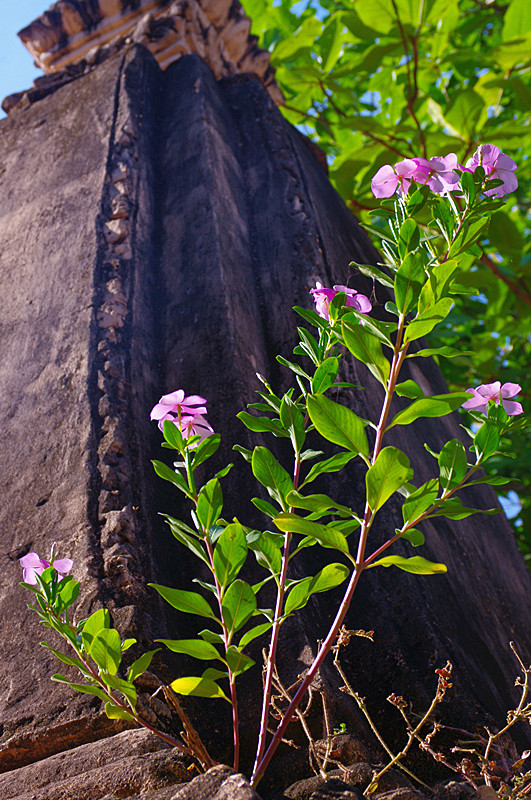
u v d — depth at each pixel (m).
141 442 1.61
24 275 1.93
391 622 1.50
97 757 1.35
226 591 1.29
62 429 1.61
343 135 3.62
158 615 1.47
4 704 1.43
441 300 1.28
